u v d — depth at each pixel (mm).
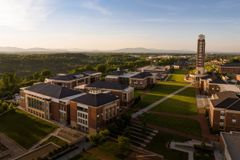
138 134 79438
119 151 69625
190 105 114125
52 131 86125
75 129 87062
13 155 72375
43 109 98250
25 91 107125
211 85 133500
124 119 85000
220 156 64875
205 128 84875
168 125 87375
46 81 150500
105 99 88125
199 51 189750
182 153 67375
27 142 80250
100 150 70938
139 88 154125
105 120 86312
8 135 86000
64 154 68812
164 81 188125
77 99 87812
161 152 68125
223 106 81562
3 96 137375
